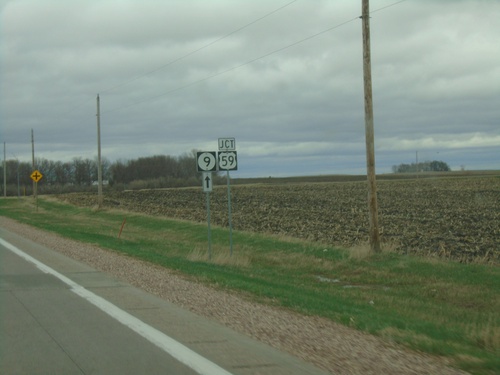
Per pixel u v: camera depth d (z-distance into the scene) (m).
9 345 7.59
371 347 7.65
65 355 7.09
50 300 10.95
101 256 18.89
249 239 29.77
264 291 12.89
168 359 6.90
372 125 22.14
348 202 55.41
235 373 6.36
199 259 21.50
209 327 8.68
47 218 46.59
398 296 16.41
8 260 17.73
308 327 8.93
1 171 134.88
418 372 6.48
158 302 10.77
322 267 21.52
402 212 42.19
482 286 17.75
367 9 21.86
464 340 9.07
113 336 8.07
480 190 68.44
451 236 28.52
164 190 88.75
